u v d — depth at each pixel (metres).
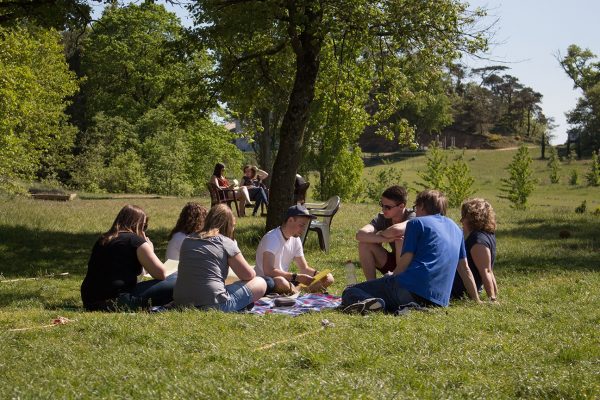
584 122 139.62
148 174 59.62
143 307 9.04
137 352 6.43
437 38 19.00
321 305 9.45
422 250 8.87
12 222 21.84
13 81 31.30
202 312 8.32
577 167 114.75
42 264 15.48
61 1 18.39
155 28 63.16
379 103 22.05
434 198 9.21
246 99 21.83
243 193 25.47
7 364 6.00
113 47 61.72
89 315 8.32
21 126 39.62
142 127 61.56
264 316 8.16
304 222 10.52
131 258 9.21
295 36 18.41
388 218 10.35
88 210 28.48
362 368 5.84
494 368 5.93
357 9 17.95
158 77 60.47
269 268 10.35
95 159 58.25
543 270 14.05
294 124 19.06
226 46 19.98
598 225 23.45
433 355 6.26
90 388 5.21
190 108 21.17
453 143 163.12
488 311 8.59
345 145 48.19
